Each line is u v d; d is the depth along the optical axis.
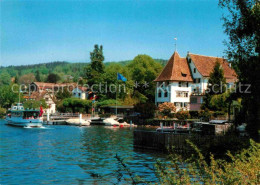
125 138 49.94
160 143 34.09
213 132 32.16
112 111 96.69
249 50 27.23
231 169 9.73
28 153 33.50
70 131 64.06
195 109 78.19
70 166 26.17
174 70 85.88
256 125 29.72
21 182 20.78
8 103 133.62
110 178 21.59
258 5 27.08
